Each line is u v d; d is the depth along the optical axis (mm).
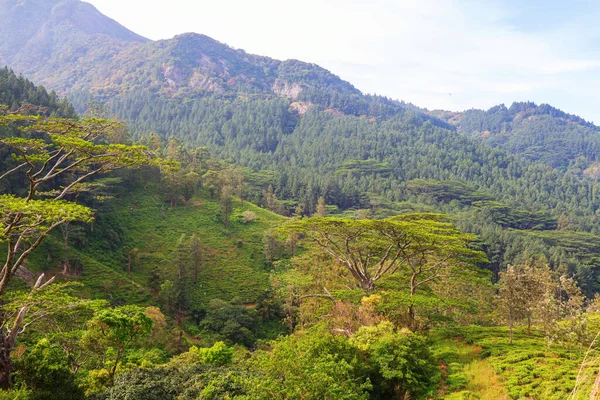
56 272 49469
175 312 52656
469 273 29656
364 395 13750
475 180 182000
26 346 23578
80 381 19484
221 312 51812
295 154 198500
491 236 103125
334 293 28047
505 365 19281
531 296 23531
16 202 15594
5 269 17672
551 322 21031
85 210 17250
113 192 76688
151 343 37062
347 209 137000
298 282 34438
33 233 18500
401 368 16750
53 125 18516
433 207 136625
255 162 170875
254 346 48031
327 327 22828
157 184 89625
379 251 34188
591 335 19625
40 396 14734
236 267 68188
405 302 23875
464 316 33906
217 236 77750
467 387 17750
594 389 4824
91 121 19375
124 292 51906
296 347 15664
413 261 39469
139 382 16781
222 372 17562
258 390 13312
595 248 109250
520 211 136750
